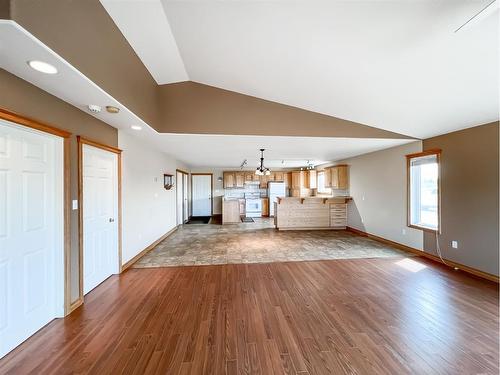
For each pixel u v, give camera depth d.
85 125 2.66
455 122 3.39
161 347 1.86
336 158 6.97
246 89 3.71
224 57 2.93
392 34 2.07
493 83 2.44
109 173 3.30
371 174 5.82
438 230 3.99
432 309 2.44
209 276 3.34
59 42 1.53
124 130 3.50
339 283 3.10
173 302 2.59
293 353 1.79
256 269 3.62
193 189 9.77
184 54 2.96
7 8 1.21
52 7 1.47
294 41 2.41
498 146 3.14
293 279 3.23
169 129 3.74
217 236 6.01
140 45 2.72
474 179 3.43
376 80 2.81
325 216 6.94
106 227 3.23
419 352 1.80
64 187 2.30
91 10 1.91
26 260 1.97
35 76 1.79
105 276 3.20
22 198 1.93
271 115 3.93
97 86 1.99
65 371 1.62
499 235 3.11
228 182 9.72
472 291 2.85
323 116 4.05
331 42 2.32
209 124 3.81
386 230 5.30
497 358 1.73
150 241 4.76
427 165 4.35
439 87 2.70
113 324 2.17
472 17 1.65
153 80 3.48
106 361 1.71
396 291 2.86
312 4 1.90
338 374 1.58
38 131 2.01
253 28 2.33
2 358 1.74
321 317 2.29
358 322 2.21
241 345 1.88
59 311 2.28
